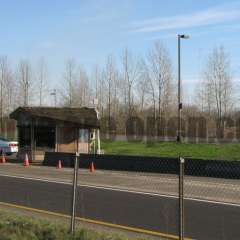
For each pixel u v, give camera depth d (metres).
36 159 34.81
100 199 16.17
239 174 23.28
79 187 19.30
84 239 9.45
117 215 13.41
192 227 11.74
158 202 15.56
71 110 36.09
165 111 68.50
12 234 9.67
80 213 13.66
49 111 35.41
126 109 72.50
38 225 10.44
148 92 69.94
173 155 39.00
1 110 73.62
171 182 21.33
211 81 67.44
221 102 66.62
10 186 19.52
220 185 20.16
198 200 15.83
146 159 27.34
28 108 35.44
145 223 12.38
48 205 14.91
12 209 14.23
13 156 40.84
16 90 74.19
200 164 24.91
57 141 34.69
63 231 9.98
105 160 29.30
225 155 37.28
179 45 48.25
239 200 15.84
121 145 51.12
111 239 9.68
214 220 12.55
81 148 35.50
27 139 35.19
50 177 23.33
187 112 69.25
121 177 23.66
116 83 73.75
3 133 69.50
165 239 10.75
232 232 11.22
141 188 19.17
